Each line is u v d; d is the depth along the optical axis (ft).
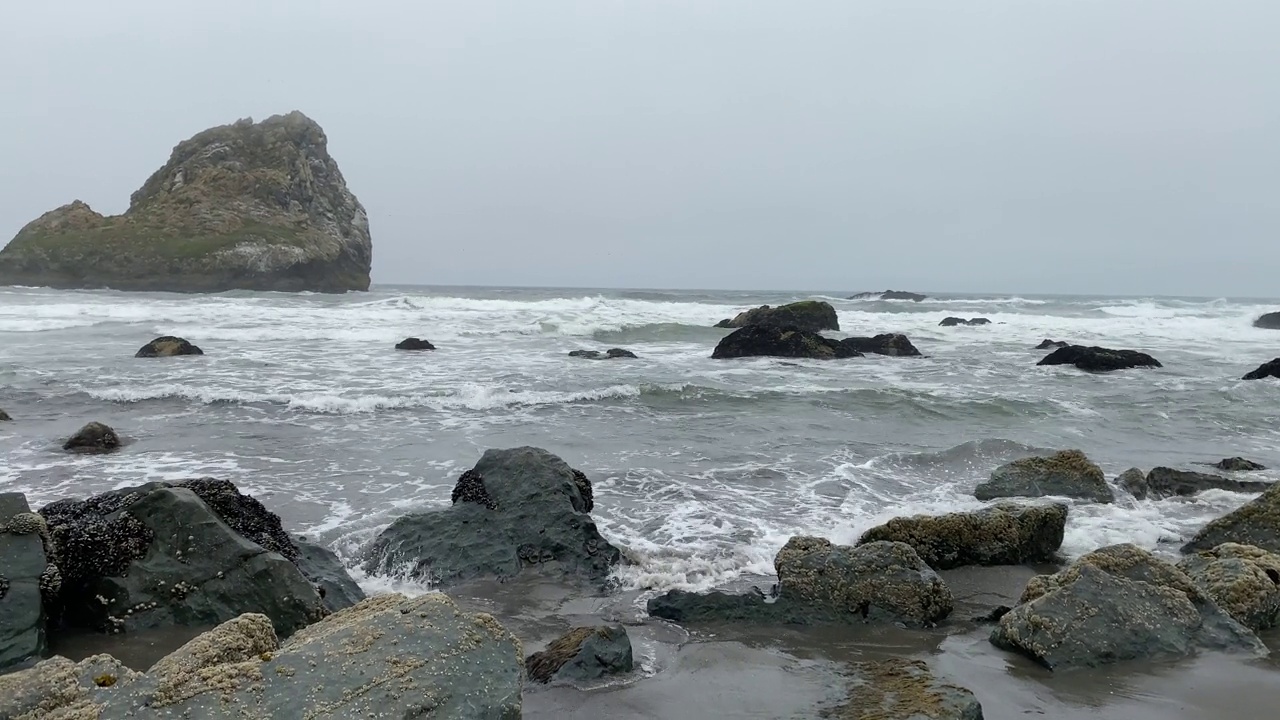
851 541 27.30
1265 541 26.04
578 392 55.52
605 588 23.62
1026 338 115.14
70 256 215.51
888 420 51.26
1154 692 17.03
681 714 15.88
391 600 15.51
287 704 11.97
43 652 17.44
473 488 27.89
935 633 20.66
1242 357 94.73
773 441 43.88
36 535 19.07
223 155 272.31
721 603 21.52
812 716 15.53
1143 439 48.29
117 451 38.22
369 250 298.35
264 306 123.75
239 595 19.47
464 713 12.23
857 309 180.75
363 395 53.42
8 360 67.72
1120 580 20.36
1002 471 34.86
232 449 38.99
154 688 12.12
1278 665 18.33
